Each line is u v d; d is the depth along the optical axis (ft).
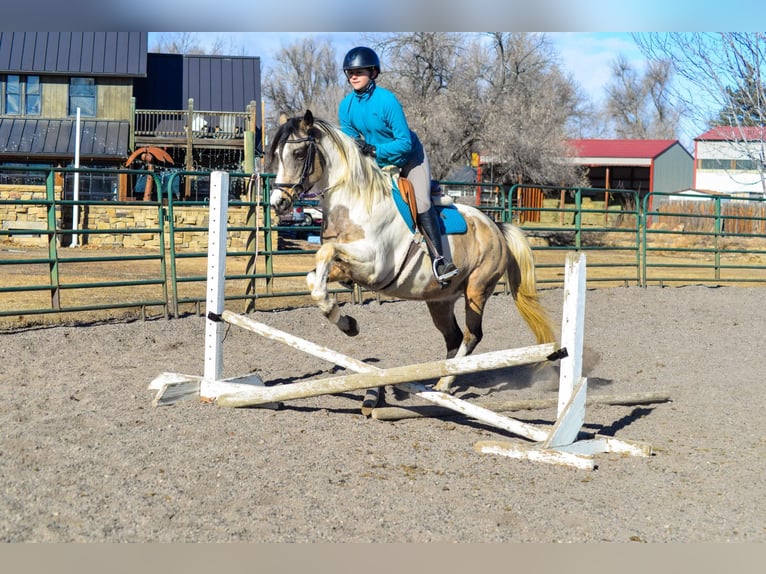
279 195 18.67
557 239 86.02
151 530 12.89
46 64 92.89
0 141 89.10
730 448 18.65
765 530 13.82
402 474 15.88
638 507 14.74
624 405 22.06
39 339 27.40
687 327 35.29
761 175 53.98
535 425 20.35
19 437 16.89
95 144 90.07
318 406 21.09
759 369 27.45
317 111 179.42
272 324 32.27
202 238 67.72
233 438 17.53
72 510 13.42
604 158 136.05
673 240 89.30
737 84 52.90
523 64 111.14
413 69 104.06
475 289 22.12
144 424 18.26
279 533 12.97
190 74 106.32
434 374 18.01
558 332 31.53
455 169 96.68
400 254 19.85
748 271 65.41
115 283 30.78
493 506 14.42
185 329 30.55
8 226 65.00
